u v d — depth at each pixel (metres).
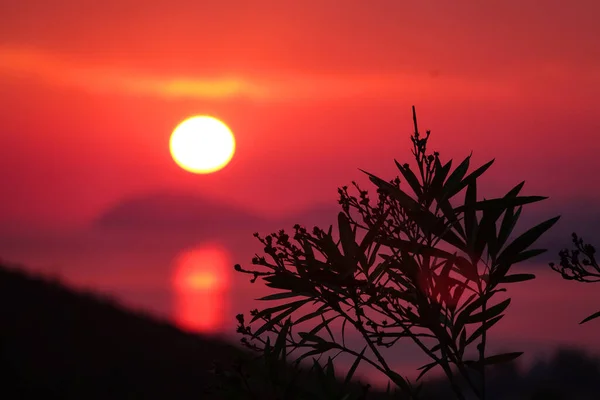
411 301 5.87
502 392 40.94
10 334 45.31
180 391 39.81
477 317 5.84
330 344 6.00
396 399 5.80
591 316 6.63
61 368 41.25
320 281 5.84
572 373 42.38
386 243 5.88
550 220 5.81
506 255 5.82
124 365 42.66
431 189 5.88
